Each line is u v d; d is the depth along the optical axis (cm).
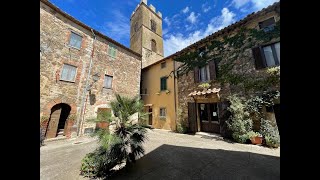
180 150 574
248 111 684
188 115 982
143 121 453
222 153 522
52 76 822
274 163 425
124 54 1288
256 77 687
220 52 865
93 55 1045
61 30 882
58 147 668
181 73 1094
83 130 937
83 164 389
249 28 747
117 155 376
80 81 954
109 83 1137
